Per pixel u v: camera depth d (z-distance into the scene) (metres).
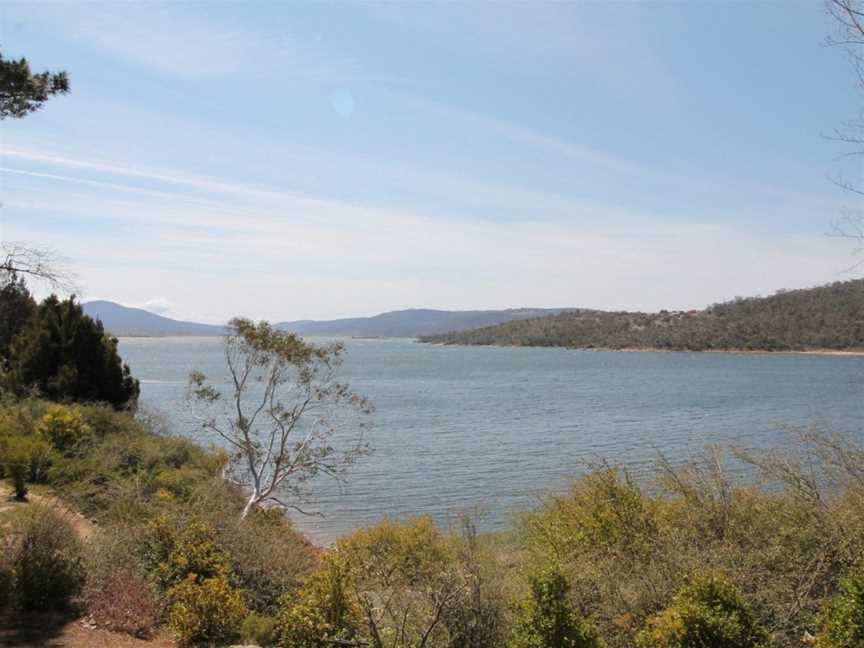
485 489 26.92
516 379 103.06
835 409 54.47
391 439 41.16
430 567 8.75
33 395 24.41
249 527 12.28
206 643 8.45
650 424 47.94
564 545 9.93
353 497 25.72
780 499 8.79
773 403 61.22
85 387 26.95
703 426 45.69
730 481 9.59
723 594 6.57
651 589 7.52
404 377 108.94
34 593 8.64
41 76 10.45
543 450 36.59
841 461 8.91
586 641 6.59
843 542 7.51
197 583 9.91
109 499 14.48
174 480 17.83
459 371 126.56
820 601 6.99
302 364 20.06
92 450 19.28
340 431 44.28
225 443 29.89
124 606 8.88
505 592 7.57
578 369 131.25
